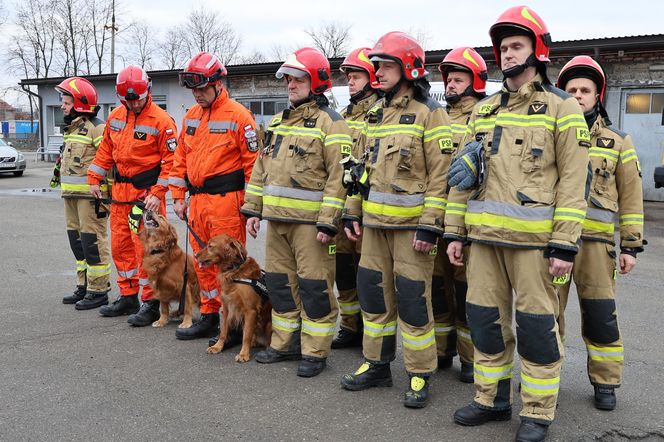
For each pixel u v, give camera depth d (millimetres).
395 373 4922
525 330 3613
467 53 5219
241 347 5457
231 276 5121
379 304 4445
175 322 6215
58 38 53344
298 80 4742
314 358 4805
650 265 9445
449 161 4082
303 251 4754
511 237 3541
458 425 3971
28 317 6266
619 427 3998
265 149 4926
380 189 4234
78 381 4602
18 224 12516
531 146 3525
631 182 4297
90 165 6422
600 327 4246
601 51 16188
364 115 5605
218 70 5250
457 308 4809
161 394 4395
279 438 3768
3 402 4219
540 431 3648
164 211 6102
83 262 6863
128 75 5879
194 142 5406
